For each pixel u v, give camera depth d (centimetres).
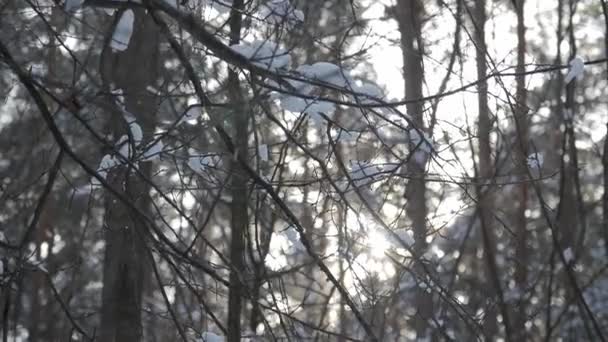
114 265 773
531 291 949
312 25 656
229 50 548
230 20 610
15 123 834
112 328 787
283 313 565
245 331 674
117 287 779
